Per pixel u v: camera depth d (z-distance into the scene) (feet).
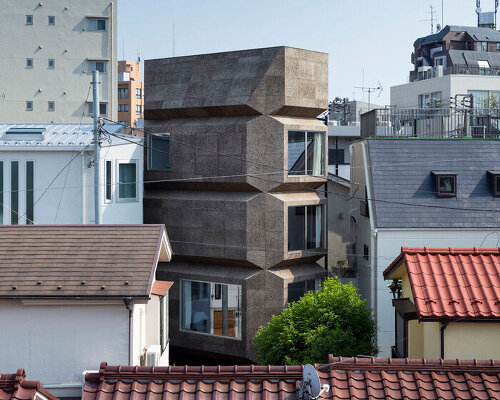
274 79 90.12
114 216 91.86
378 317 85.40
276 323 74.28
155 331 65.21
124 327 53.26
